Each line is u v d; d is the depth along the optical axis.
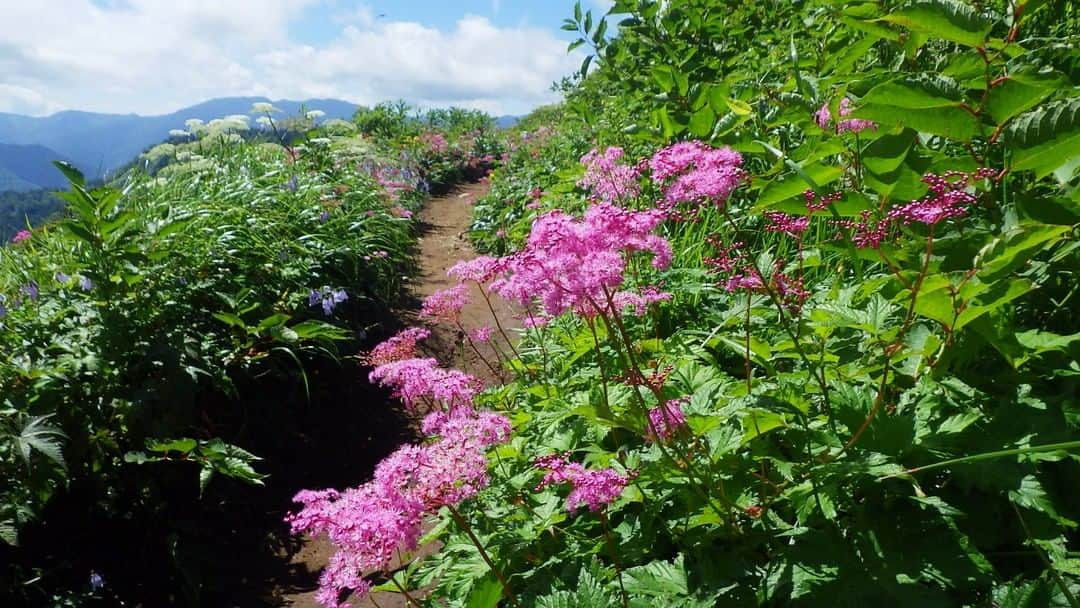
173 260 6.28
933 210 2.11
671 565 2.70
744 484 2.70
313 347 6.46
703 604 2.40
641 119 7.06
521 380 4.95
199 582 4.59
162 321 5.70
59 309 5.53
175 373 5.15
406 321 8.63
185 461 5.27
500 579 2.57
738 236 5.03
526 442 3.94
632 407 2.71
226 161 10.81
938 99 2.21
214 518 5.11
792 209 2.65
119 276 5.37
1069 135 2.07
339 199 10.57
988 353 2.71
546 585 2.99
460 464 2.54
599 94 11.62
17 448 4.13
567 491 3.52
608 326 2.57
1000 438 2.28
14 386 4.75
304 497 2.53
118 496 4.79
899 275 2.37
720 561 2.54
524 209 11.54
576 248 2.53
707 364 3.88
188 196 8.62
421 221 14.76
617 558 2.90
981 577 2.11
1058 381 2.51
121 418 4.88
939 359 2.37
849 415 2.51
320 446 6.19
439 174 21.30
